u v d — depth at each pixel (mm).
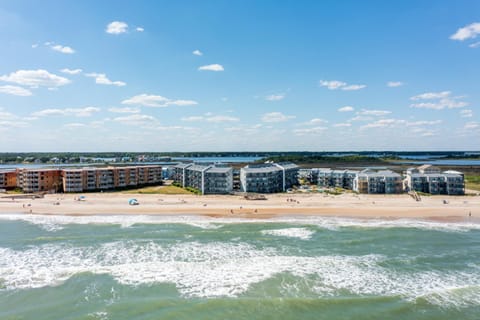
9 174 117312
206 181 105000
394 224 62281
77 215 70375
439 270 38219
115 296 31750
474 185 127938
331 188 123125
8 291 32688
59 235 53688
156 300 30766
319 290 32938
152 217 68562
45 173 110188
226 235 53562
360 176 107938
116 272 37250
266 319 27797
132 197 93500
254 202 84625
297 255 43562
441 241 50281
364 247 47281
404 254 43875
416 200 87562
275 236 53125
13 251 45062
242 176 111938
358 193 106062
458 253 44344
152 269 38125
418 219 66750
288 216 69500
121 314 28562
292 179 129500
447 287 33469
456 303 30062
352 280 35312
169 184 134625
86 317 28062
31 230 57250
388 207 78000
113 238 51500
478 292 32031
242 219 66688
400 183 105562
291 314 28469
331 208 77062
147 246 47344
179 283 34562
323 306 29625
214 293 32344
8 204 81562
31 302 30625
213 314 28531
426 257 42312
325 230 57219
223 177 104312
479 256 43062
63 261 41125
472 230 57531
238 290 32969
